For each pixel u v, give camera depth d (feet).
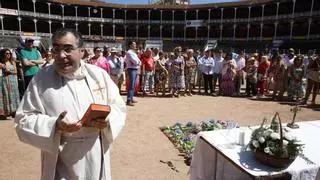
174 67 37.52
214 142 10.08
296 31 150.10
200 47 177.17
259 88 39.88
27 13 161.38
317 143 10.22
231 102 35.40
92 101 7.57
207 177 11.07
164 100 35.81
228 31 178.40
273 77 38.47
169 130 21.88
